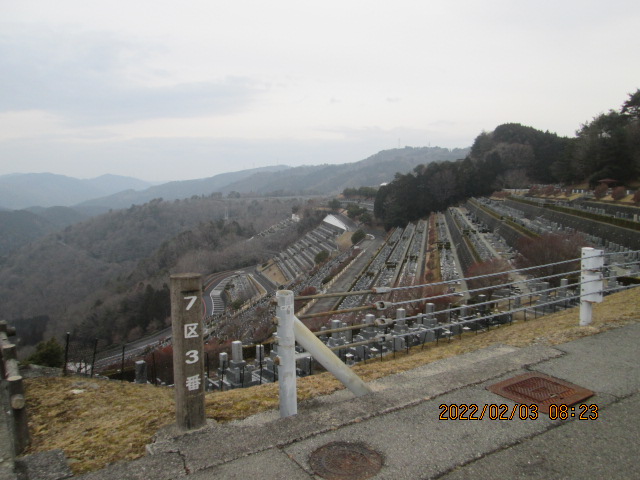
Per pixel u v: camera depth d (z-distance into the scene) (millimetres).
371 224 97500
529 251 27531
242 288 78500
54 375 6938
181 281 3363
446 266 38500
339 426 3359
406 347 10305
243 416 3826
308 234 115000
